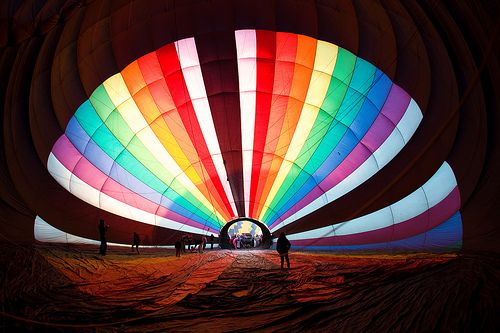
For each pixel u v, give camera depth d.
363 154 18.02
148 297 8.25
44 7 11.25
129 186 19.19
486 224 13.45
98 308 7.21
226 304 7.52
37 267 9.53
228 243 20.50
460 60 13.16
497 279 6.44
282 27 16.61
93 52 16.28
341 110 17.78
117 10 15.44
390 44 15.36
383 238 17.84
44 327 5.78
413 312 5.56
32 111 15.80
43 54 14.67
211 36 16.83
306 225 19.38
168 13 16.16
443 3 12.37
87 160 18.42
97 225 18.95
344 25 15.88
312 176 18.91
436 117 15.30
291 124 18.48
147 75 17.38
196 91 17.95
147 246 20.22
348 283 8.91
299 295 8.02
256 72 17.70
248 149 19.02
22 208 15.77
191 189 19.58
